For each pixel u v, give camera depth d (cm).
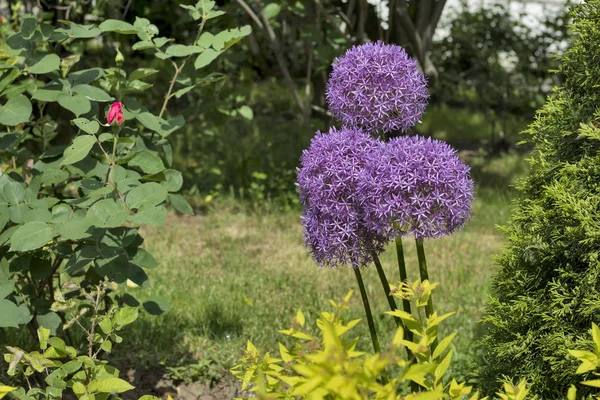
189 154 1013
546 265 294
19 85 351
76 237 282
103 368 284
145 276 331
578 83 299
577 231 274
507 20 1103
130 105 354
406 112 291
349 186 276
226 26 757
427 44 709
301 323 234
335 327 203
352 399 167
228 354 451
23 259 331
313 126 751
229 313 512
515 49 1104
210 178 918
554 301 283
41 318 331
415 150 262
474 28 1111
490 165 1071
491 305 315
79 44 634
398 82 287
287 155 1033
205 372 432
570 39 1076
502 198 880
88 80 349
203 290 558
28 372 282
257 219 797
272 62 854
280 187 874
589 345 265
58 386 278
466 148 1188
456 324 499
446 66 1153
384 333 490
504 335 309
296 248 696
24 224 301
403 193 263
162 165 331
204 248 692
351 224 278
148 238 717
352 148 277
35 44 353
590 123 281
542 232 293
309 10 762
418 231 266
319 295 553
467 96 1280
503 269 313
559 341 277
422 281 278
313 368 165
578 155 296
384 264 648
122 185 314
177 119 359
